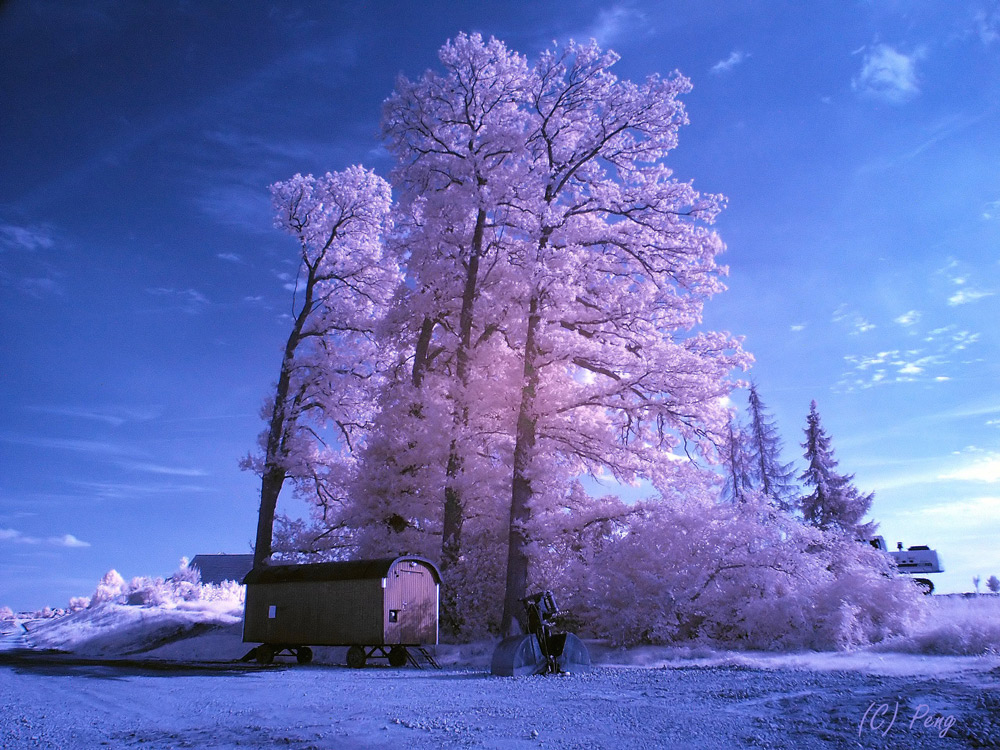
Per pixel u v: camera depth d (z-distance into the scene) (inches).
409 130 1144.8
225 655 1019.9
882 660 538.9
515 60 1142.3
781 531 813.9
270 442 1218.6
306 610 829.2
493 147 1076.5
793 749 260.2
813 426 1729.8
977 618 629.6
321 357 1242.6
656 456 998.4
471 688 493.0
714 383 949.2
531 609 616.4
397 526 1115.3
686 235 1048.2
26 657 997.2
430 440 1040.8
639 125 1086.4
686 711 346.0
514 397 1027.3
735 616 766.5
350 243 1341.0
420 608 815.1
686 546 800.9
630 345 1088.2
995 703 300.8
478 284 1164.5
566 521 937.5
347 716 378.0
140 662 888.3
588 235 1059.9
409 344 1299.2
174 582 1987.0
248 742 318.0
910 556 1385.3
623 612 776.3
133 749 310.8
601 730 311.4
